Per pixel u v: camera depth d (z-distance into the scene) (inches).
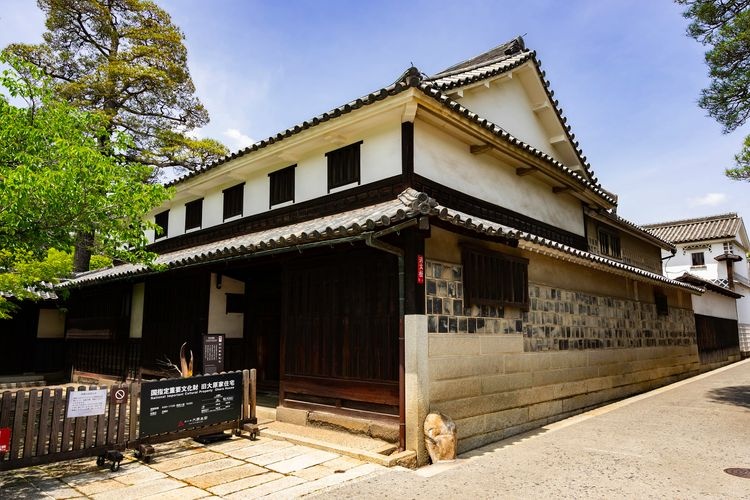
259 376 448.1
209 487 214.7
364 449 262.2
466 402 295.4
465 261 310.0
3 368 661.3
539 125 527.2
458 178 372.8
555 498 204.4
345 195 369.7
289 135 381.4
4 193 214.2
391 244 269.7
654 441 303.0
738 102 415.5
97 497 203.5
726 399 461.7
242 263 368.8
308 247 281.0
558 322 406.3
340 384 303.3
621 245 661.3
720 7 407.5
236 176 475.2
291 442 288.7
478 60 538.9
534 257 388.2
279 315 434.3
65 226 251.4
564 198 526.6
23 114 275.0
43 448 230.2
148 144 853.8
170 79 831.7
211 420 287.0
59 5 770.2
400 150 337.1
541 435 328.8
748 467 246.8
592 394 440.8
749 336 1099.9
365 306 296.8
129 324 531.2
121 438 253.0
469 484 221.1
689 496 206.2
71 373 633.0
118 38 835.4
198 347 426.0
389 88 306.3
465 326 304.3
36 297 461.7
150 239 627.8
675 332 663.8
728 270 1094.4
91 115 322.7
